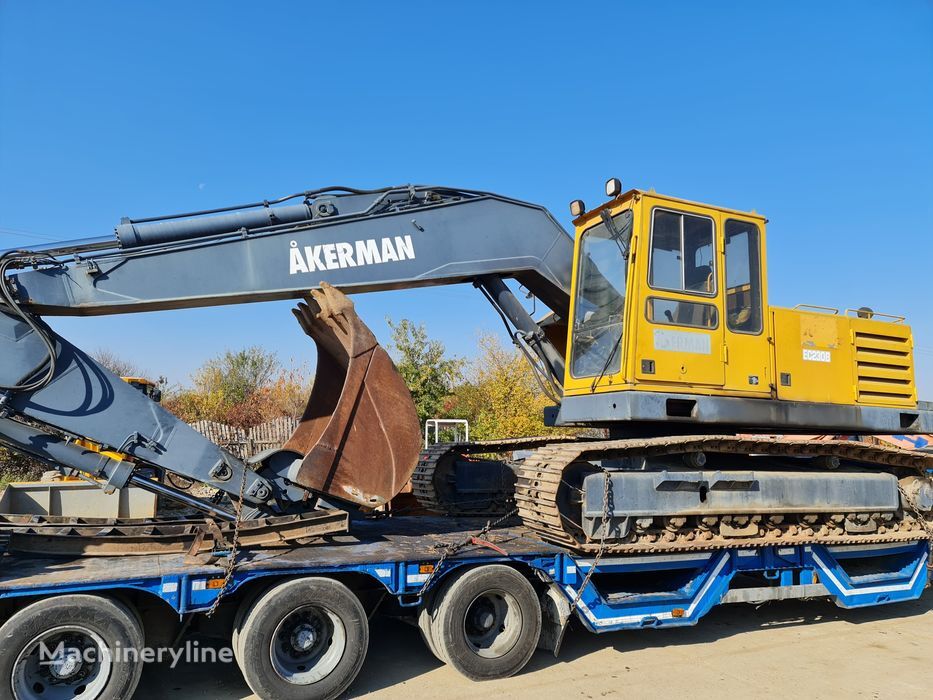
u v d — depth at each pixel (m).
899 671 5.98
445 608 5.55
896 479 7.52
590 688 5.47
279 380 33.50
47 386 5.12
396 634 6.89
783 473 6.91
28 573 4.77
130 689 4.63
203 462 5.45
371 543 6.02
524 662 5.78
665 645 6.67
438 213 6.40
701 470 6.66
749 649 6.59
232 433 22.05
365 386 5.64
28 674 4.46
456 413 25.05
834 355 7.38
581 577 6.12
